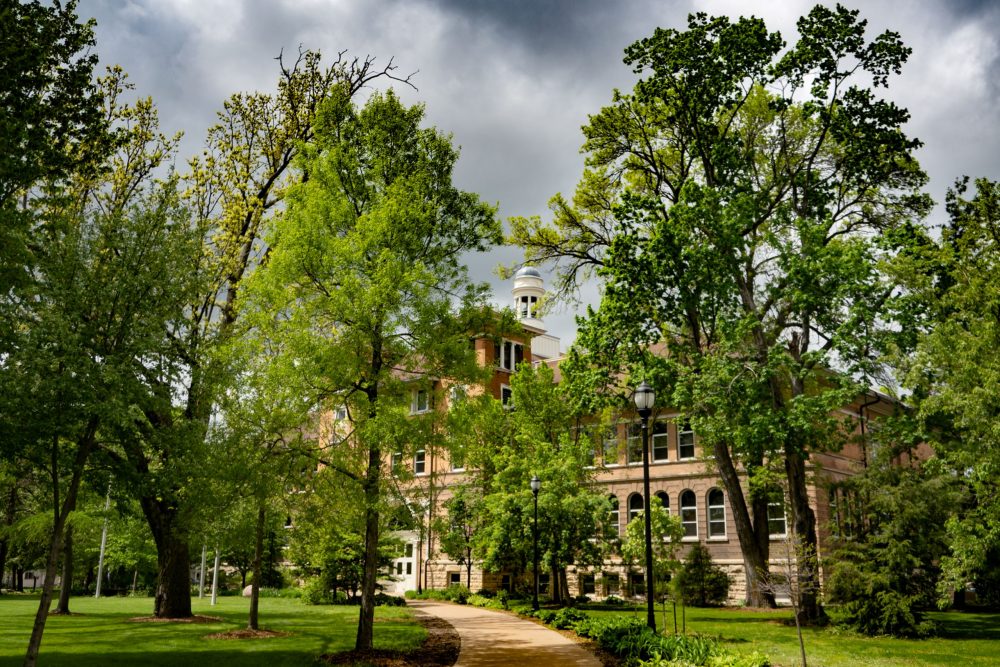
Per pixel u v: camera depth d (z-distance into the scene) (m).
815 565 23.89
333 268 16.80
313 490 17.27
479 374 17.38
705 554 36.81
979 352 17.88
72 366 12.27
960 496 24.59
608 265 26.22
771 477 29.16
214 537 19.72
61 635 20.30
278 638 19.95
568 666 14.99
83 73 17.62
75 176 23.66
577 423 39.91
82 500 21.22
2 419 12.23
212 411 18.61
